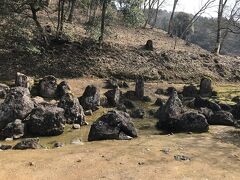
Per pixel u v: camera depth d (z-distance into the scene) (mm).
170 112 16953
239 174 10891
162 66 30016
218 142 14211
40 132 15586
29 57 26500
